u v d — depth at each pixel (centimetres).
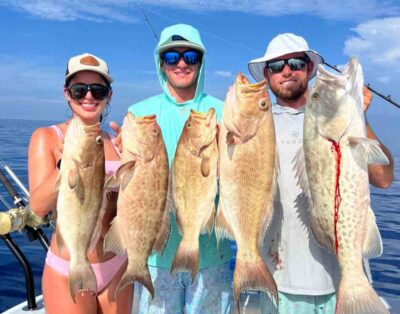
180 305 122
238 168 103
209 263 120
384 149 106
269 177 104
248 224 104
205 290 120
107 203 111
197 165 108
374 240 99
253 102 102
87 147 101
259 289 100
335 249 101
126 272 104
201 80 131
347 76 98
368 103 103
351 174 98
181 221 109
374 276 220
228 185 104
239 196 104
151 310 122
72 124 102
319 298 111
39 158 107
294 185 111
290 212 111
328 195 100
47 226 140
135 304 148
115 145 117
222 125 105
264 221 104
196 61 126
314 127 101
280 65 119
